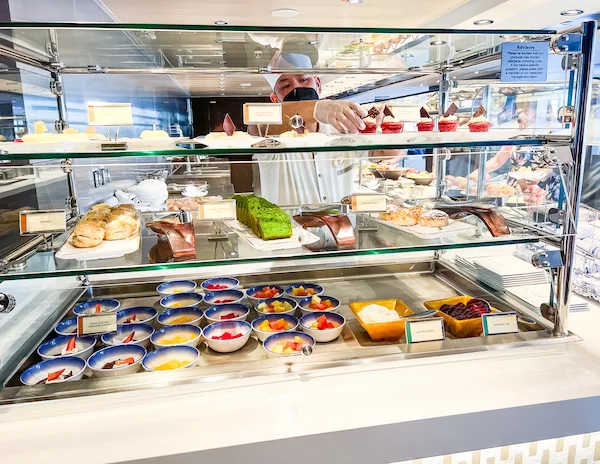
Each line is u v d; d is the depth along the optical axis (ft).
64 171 5.55
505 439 3.75
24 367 4.21
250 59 5.01
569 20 7.98
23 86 4.96
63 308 5.28
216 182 6.01
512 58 4.23
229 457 3.29
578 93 4.02
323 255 4.32
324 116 5.19
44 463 3.15
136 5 7.96
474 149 5.70
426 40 4.41
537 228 4.72
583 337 4.67
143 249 4.51
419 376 4.06
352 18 9.36
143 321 4.96
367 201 4.86
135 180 5.97
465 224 5.08
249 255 4.34
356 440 3.46
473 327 4.74
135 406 3.69
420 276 6.39
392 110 5.20
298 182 6.19
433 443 3.61
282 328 4.75
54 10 6.82
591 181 7.03
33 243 4.60
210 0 7.73
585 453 4.19
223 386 3.92
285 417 3.55
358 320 4.94
